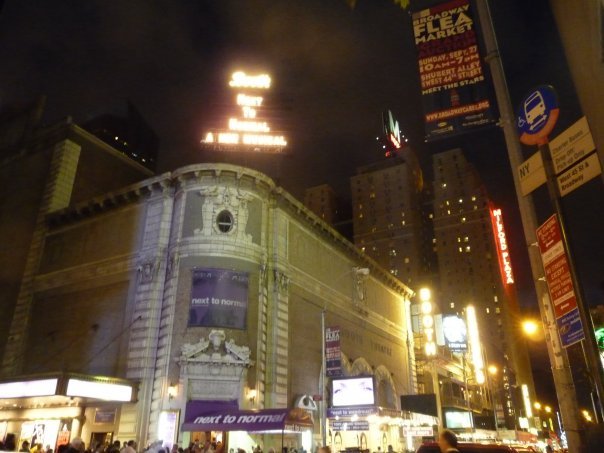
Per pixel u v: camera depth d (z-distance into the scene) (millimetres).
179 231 35188
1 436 35312
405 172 141750
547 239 8414
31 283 42250
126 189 39156
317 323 42188
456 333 62781
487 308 127688
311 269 43469
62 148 47000
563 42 13891
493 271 131000
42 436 33500
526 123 9070
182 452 25578
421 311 61844
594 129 10922
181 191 36656
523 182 9578
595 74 9992
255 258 36031
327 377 40875
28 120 53281
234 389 31750
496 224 47906
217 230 35125
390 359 55719
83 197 47469
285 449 28594
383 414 39562
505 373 101750
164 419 30203
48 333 38938
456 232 139125
